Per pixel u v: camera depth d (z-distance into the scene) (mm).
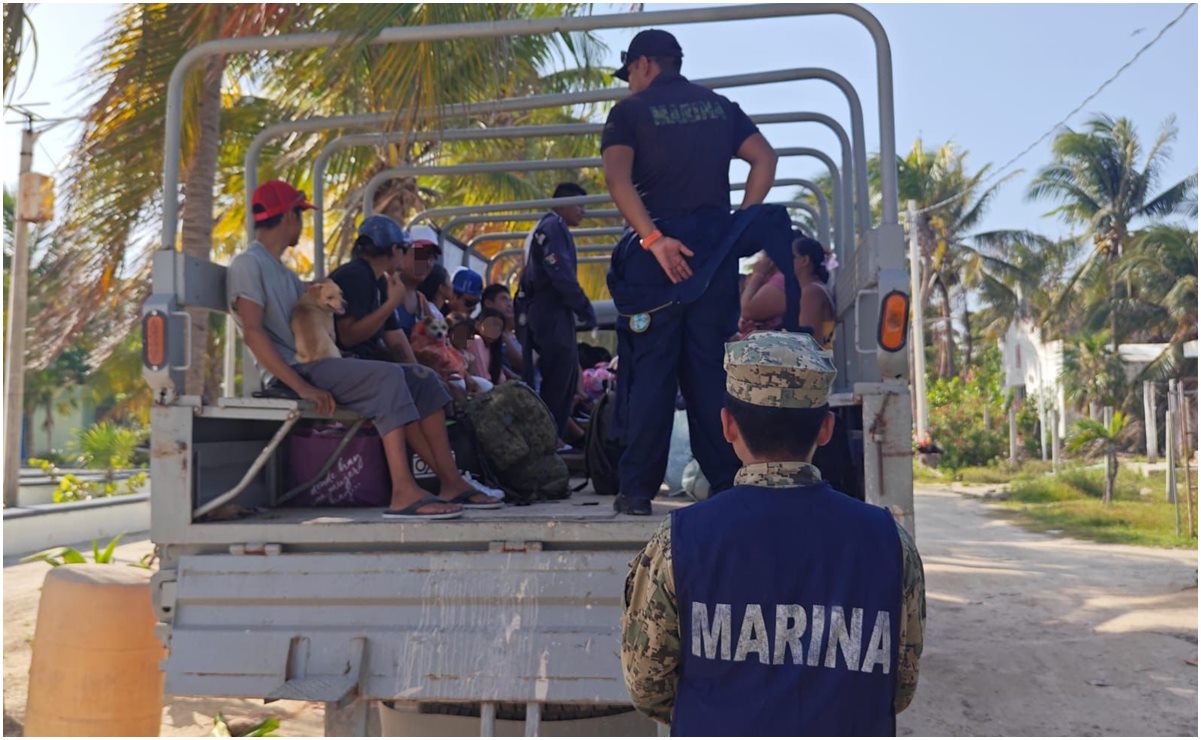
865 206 4766
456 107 5199
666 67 3520
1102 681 7223
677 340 3318
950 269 43688
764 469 1973
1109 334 35031
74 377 40500
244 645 2930
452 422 3941
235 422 3602
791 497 1937
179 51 8055
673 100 3418
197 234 8875
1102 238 38500
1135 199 38188
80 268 10031
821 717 1812
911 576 1908
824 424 2021
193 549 3168
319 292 3648
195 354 8250
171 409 3221
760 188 3436
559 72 11516
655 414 3273
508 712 3277
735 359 2012
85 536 13930
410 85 5109
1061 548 14227
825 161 6262
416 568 2941
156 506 3154
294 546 3096
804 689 1830
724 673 1858
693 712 1866
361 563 2963
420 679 2863
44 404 42594
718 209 3412
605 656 2816
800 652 1844
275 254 3809
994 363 48719
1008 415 33344
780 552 1884
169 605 3074
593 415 4270
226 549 3152
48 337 14578
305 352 3613
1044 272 41188
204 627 2994
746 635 1863
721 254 3285
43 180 14695
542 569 2898
